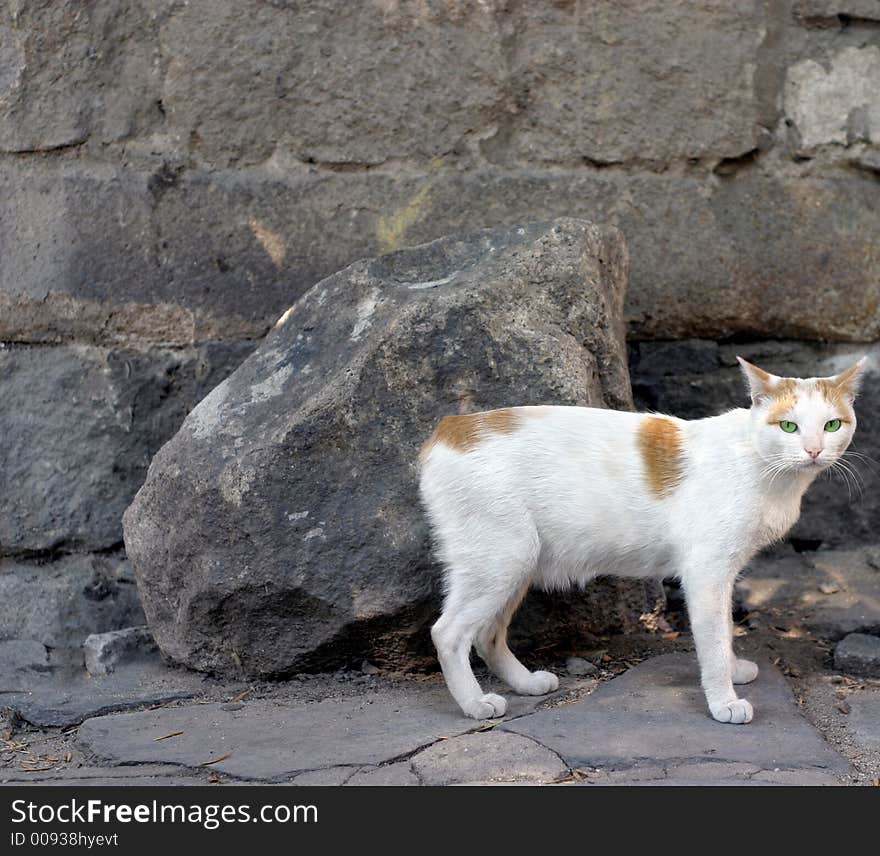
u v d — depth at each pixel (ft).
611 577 10.28
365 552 9.98
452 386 10.10
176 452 10.19
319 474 10.02
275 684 10.14
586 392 10.14
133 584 10.89
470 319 10.10
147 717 9.84
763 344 11.13
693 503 9.64
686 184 11.05
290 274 10.98
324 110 10.98
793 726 9.50
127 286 10.93
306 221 10.98
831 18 11.03
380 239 10.99
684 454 9.69
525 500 9.72
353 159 11.00
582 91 11.01
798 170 11.07
